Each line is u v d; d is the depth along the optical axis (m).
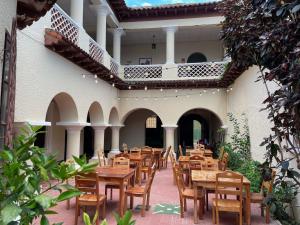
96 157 13.41
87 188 5.67
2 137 3.42
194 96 16.47
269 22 4.14
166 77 16.03
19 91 6.91
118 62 16.08
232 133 14.32
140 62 19.73
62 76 9.24
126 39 18.86
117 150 16.67
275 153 3.74
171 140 16.47
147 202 6.93
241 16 5.13
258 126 9.61
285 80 3.36
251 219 6.30
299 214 5.71
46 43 8.14
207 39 18.80
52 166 1.94
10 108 3.54
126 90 16.91
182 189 6.92
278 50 3.78
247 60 5.18
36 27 7.70
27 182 1.81
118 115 16.59
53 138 13.80
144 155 11.15
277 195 5.47
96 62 10.86
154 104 16.69
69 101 10.18
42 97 7.98
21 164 1.84
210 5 15.16
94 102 12.57
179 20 15.79
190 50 19.17
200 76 15.92
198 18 15.59
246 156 11.09
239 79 13.11
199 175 6.53
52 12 8.55
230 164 11.80
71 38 9.80
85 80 11.24
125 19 16.19
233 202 5.75
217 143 17.98
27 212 1.67
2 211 1.52
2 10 3.33
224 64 15.59
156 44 19.67
